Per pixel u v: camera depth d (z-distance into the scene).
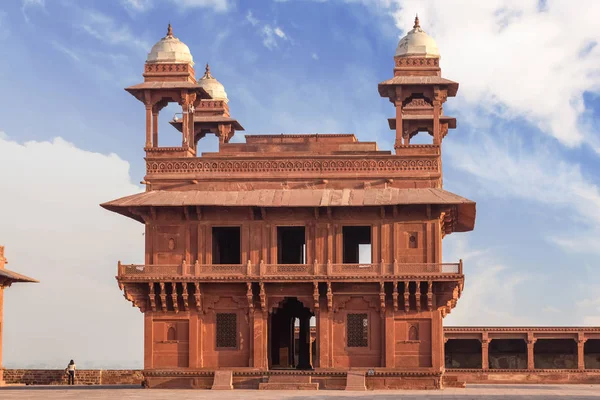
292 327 56.81
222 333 48.91
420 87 50.50
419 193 48.41
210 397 41.38
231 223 48.97
